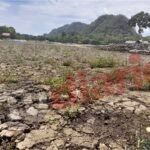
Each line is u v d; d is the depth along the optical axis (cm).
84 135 707
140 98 1010
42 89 1074
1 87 1103
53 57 2469
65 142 670
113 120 800
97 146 657
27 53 2869
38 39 11369
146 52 4091
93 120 796
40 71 1541
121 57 2875
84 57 2598
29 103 909
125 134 719
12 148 645
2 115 808
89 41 9712
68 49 4212
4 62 1888
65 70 1609
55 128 741
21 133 705
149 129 745
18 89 1073
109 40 9875
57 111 849
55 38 10725
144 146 646
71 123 774
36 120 782
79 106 888
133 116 831
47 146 652
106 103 937
